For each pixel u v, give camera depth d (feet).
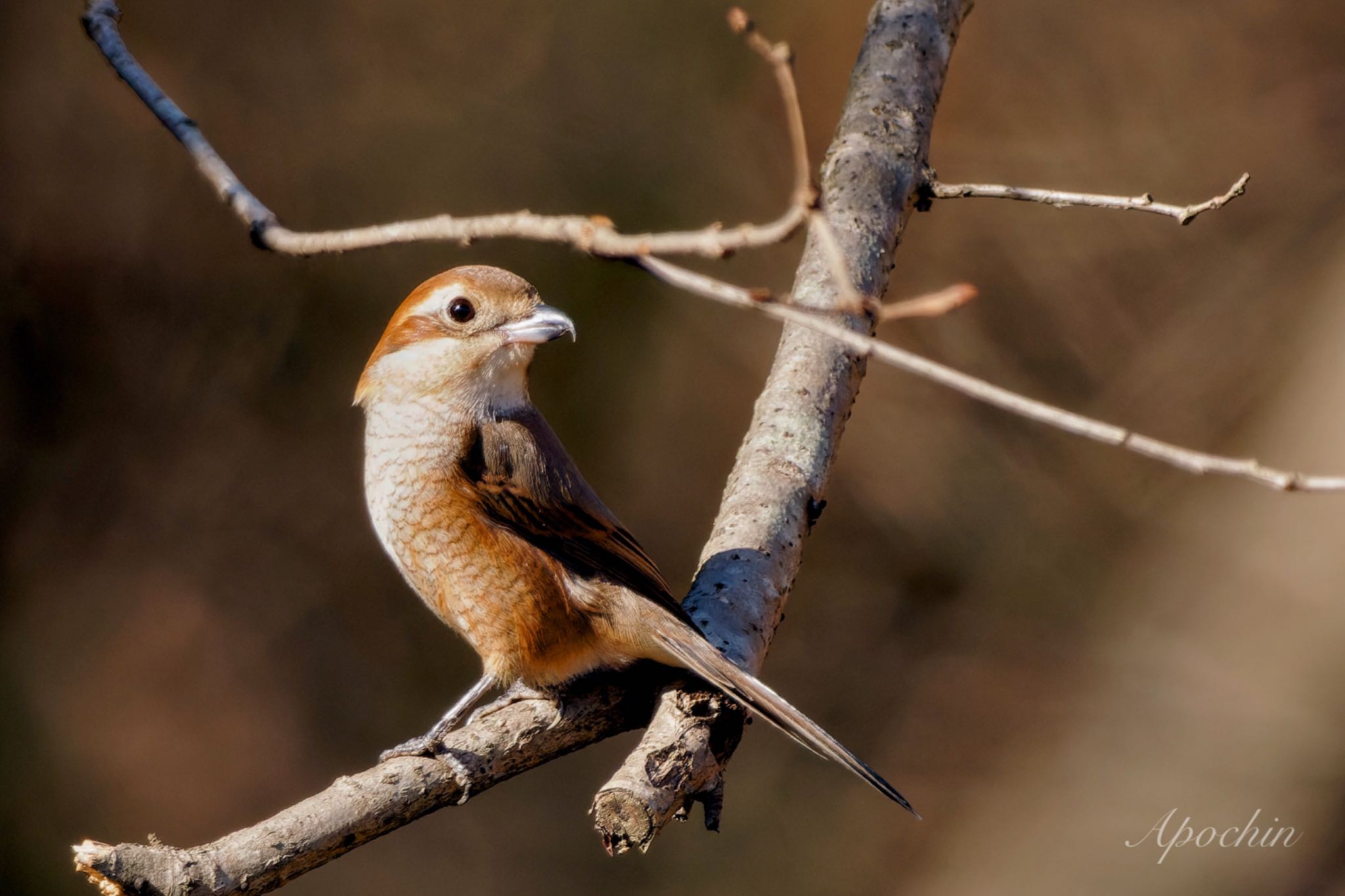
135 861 13.62
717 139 44.52
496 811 41.86
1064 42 46.80
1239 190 16.46
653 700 16.78
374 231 13.66
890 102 22.00
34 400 45.39
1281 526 41.55
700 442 43.68
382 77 45.55
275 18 45.62
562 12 45.44
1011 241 45.47
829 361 19.67
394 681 43.91
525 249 43.78
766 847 41.11
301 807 14.71
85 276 45.75
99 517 44.70
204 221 45.75
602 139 44.62
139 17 45.09
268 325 45.62
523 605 18.57
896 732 42.39
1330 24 46.60
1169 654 41.09
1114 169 45.83
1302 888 35.81
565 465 19.47
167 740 42.47
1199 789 38.50
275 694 43.45
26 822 40.65
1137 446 10.58
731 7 44.83
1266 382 44.01
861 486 44.62
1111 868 37.65
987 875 39.04
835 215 20.59
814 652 43.52
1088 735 40.50
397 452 19.31
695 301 43.93
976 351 45.06
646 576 18.34
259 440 45.55
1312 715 38.60
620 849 14.17
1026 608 43.24
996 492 44.32
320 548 44.93
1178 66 46.88
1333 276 44.29
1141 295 45.47
